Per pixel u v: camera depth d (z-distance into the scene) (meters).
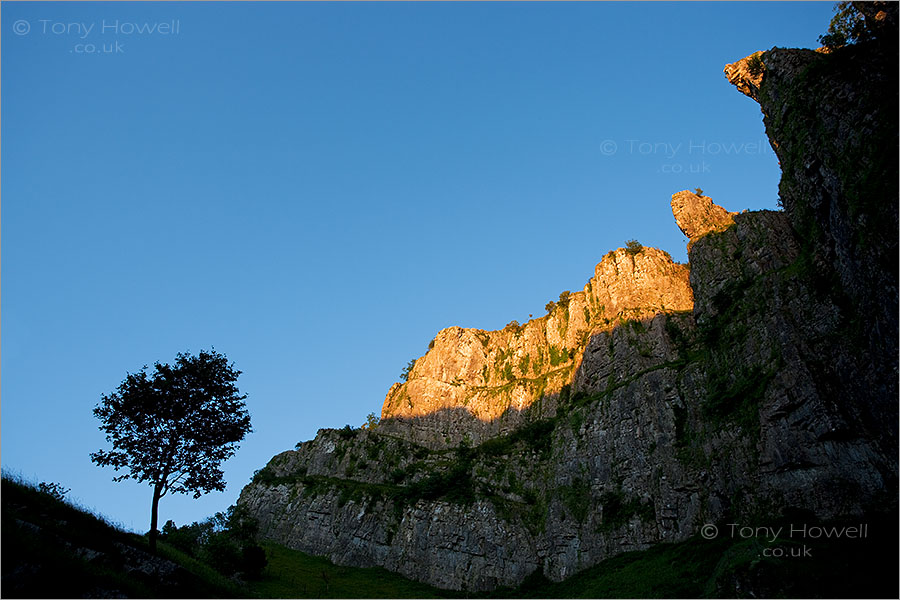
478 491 96.88
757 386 64.06
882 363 47.53
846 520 49.69
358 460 124.38
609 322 106.94
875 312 46.97
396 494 103.81
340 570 91.56
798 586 44.00
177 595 41.34
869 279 46.97
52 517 40.66
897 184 43.69
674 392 81.88
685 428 77.12
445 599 79.56
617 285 113.12
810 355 59.00
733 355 69.94
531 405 118.94
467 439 122.12
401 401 137.88
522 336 136.38
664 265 112.75
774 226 77.19
